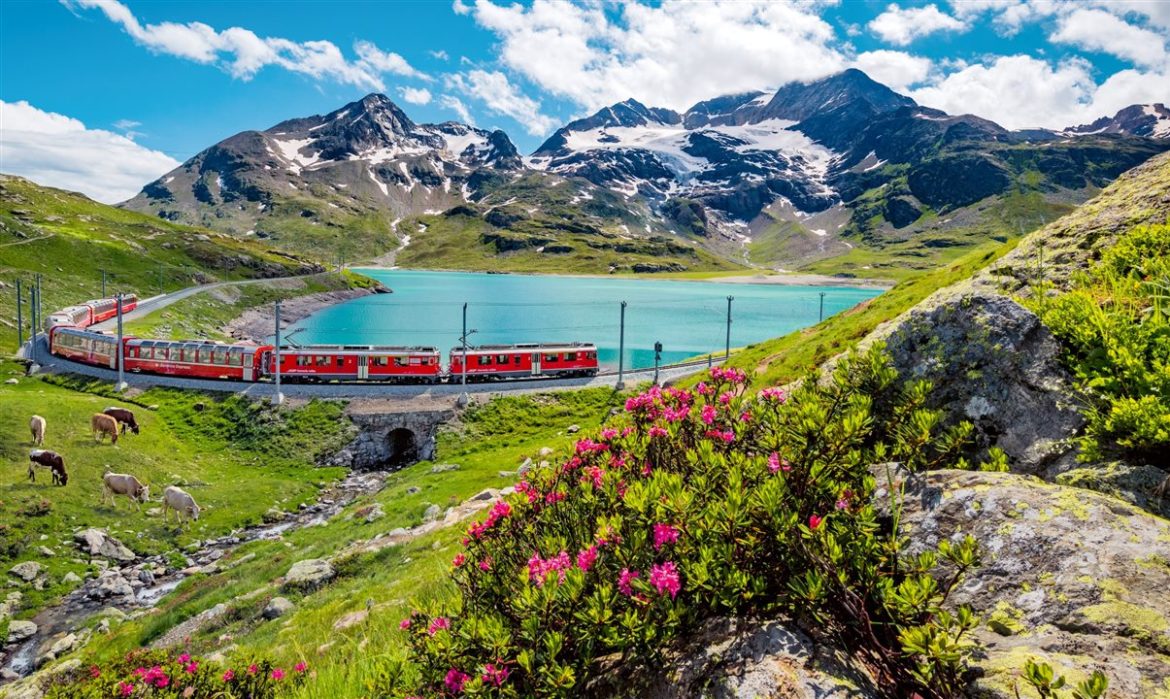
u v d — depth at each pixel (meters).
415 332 142.75
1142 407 4.58
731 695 3.43
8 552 33.41
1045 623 3.38
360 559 26.36
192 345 67.38
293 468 53.97
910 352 6.42
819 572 3.80
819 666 3.46
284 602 23.55
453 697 4.46
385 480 52.97
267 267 198.25
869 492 4.53
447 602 5.91
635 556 4.43
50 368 69.94
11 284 112.94
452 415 61.41
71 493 39.50
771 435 5.15
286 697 8.73
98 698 8.52
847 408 5.13
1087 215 10.03
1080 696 2.71
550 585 4.21
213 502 44.38
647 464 6.12
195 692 8.73
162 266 162.00
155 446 50.94
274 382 66.12
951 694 3.14
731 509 4.12
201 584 31.64
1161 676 2.86
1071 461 5.04
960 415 5.79
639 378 71.25
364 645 9.96
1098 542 3.63
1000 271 9.80
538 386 68.12
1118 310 5.95
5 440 43.06
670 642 4.14
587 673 4.23
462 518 28.61
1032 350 5.76
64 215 186.62
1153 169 10.31
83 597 31.75
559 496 6.20
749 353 55.03
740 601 4.04
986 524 4.06
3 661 26.56
